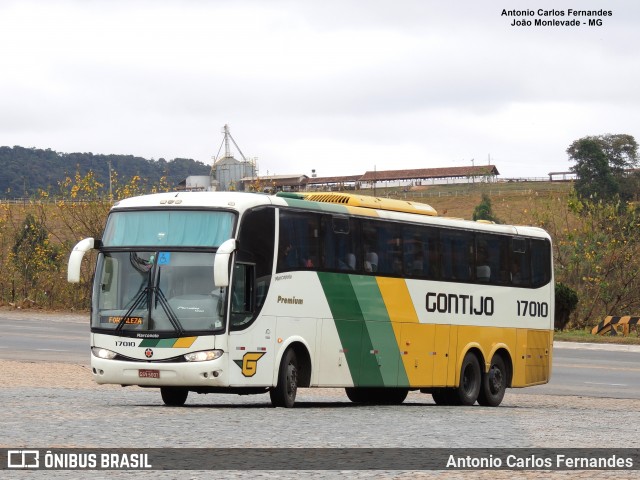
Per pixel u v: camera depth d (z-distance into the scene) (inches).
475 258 1127.0
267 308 864.3
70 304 2512.3
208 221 849.5
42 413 738.8
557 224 2425.0
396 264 1018.1
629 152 7199.8
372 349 981.8
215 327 824.3
